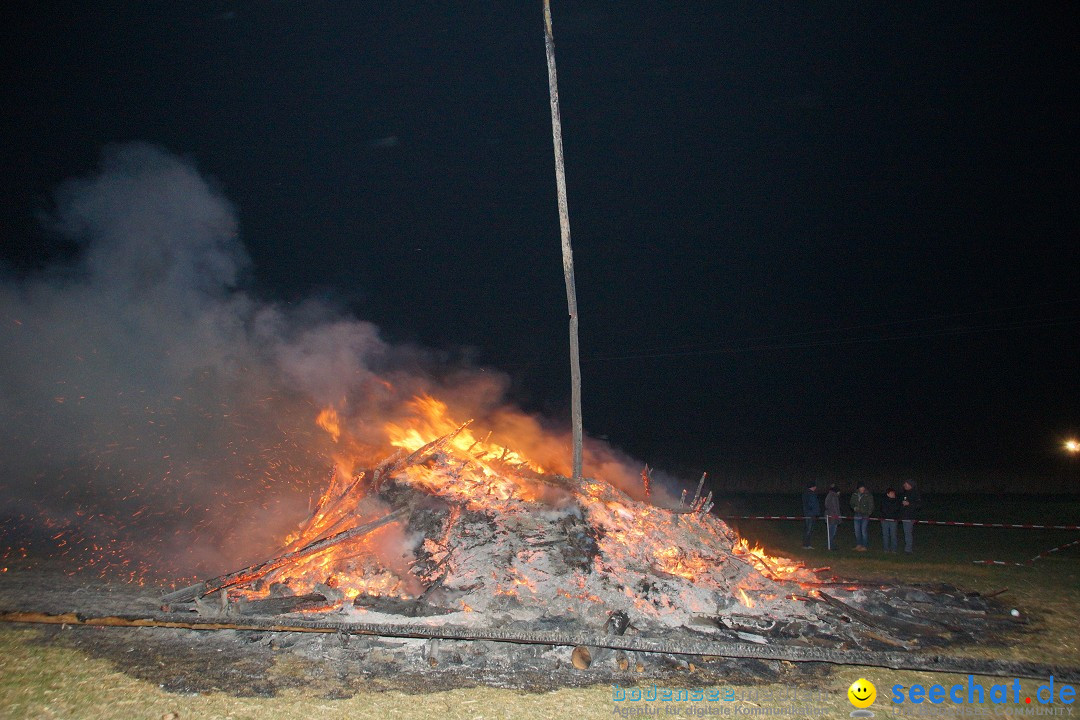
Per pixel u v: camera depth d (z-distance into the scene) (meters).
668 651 6.03
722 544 8.84
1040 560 13.44
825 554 14.59
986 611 8.17
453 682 5.79
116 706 5.23
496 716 5.18
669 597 7.09
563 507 8.16
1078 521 20.88
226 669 6.00
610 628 6.40
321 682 5.75
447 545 7.73
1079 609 8.84
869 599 7.91
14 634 6.84
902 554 14.52
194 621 6.49
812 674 6.14
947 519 22.11
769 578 8.09
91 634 6.85
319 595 7.00
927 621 7.55
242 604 6.81
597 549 7.62
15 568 10.62
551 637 6.12
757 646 6.03
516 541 7.59
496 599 6.87
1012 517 22.16
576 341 8.86
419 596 7.00
